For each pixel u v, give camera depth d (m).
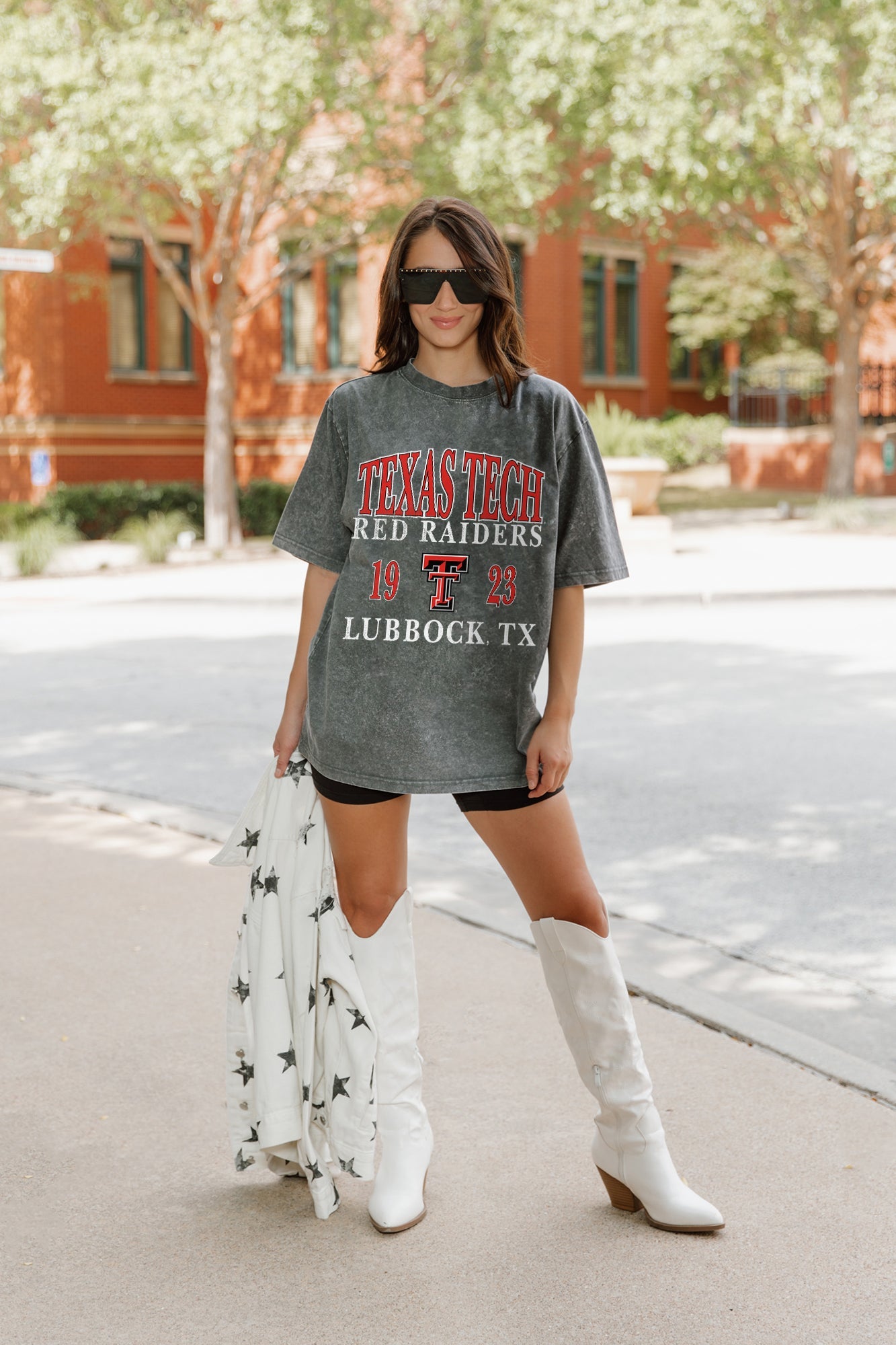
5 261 14.13
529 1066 3.62
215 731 8.56
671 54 20.05
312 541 2.73
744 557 18.70
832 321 32.59
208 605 15.47
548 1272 2.65
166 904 5.04
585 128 20.61
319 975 2.81
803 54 19.75
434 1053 3.71
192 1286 2.62
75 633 13.35
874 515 24.30
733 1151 3.14
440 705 2.61
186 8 18.84
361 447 2.61
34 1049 3.76
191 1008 4.04
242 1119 2.90
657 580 15.91
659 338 34.41
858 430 26.34
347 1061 2.78
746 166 22.27
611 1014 2.75
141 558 20.30
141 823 6.27
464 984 4.21
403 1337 2.45
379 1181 2.88
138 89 16.92
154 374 27.84
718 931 4.94
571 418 2.61
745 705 9.07
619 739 8.12
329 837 2.81
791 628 12.66
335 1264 2.70
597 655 11.22
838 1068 3.57
